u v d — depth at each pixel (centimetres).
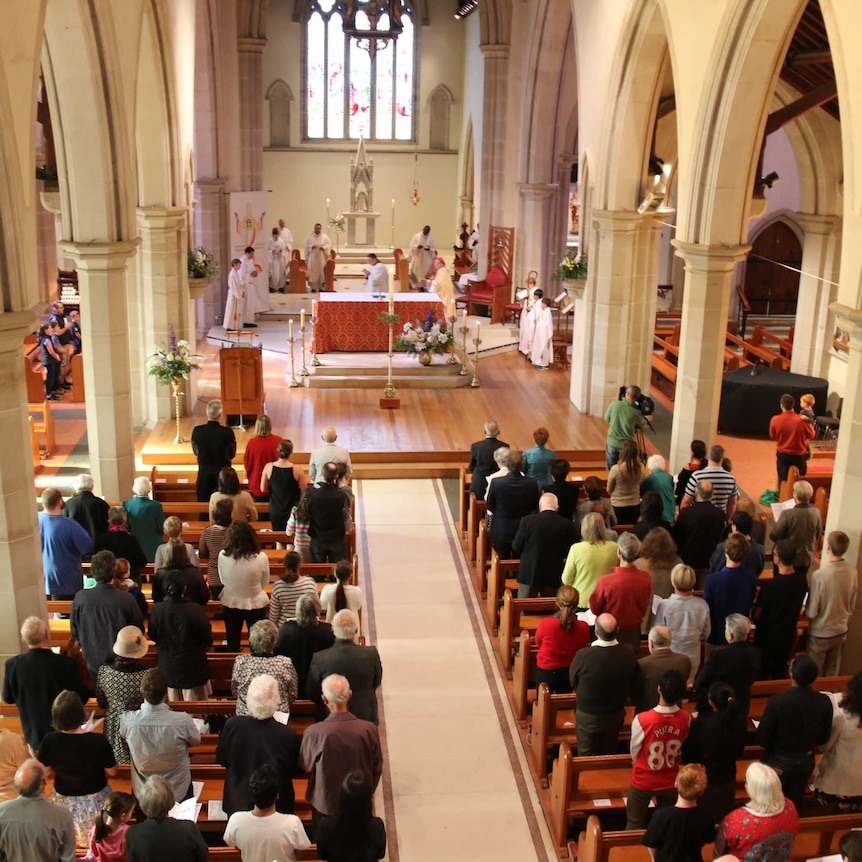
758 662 702
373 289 2406
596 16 1588
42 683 679
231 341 2195
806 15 1379
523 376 2011
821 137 1822
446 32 3300
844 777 677
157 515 970
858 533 923
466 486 1301
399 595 1149
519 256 2467
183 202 1622
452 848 750
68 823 544
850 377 912
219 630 902
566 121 2444
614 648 715
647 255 1683
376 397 1834
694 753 640
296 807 700
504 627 972
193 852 516
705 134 1216
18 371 862
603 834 608
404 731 894
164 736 625
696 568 952
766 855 545
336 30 3262
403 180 3400
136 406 1620
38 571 904
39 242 2342
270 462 1171
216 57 2223
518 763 853
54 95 1145
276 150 3309
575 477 1427
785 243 2673
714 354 1312
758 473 1502
